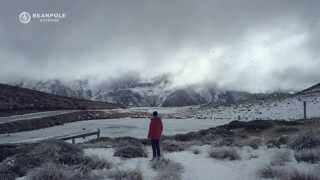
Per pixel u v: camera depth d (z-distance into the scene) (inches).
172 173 487.2
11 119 3250.5
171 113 6643.7
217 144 888.3
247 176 482.3
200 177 483.5
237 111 4635.8
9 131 2689.5
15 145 936.3
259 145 859.4
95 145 957.8
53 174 457.1
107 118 4835.1
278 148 749.9
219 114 4815.5
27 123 3083.2
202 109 6717.5
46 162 556.7
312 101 3142.2
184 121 3804.1
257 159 625.3
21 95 6063.0
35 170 489.1
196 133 1373.0
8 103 5093.5
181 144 973.2
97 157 605.9
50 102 6407.5
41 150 645.3
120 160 644.7
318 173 454.9
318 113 2368.4
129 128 2719.0
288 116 2501.2
